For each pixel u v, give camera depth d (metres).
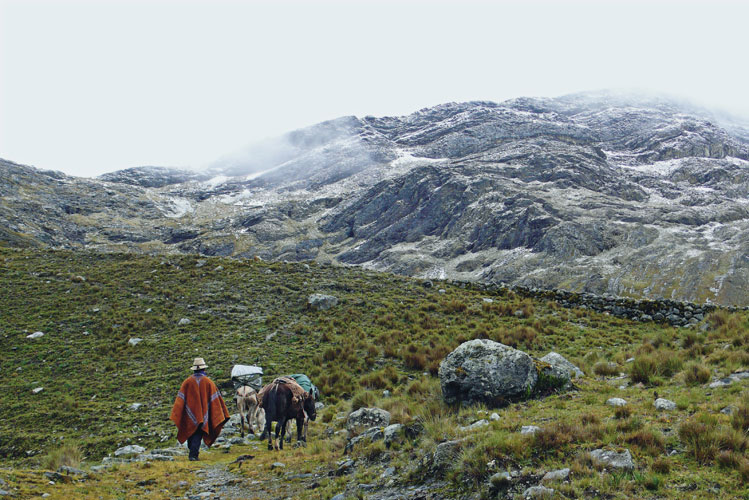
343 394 20.55
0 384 22.69
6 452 17.20
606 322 27.78
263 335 27.91
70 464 13.23
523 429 9.73
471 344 14.30
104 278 36.69
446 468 9.08
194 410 12.52
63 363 24.66
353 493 9.43
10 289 34.12
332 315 30.58
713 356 14.30
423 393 17.16
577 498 7.04
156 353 25.83
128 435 17.72
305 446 14.49
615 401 11.47
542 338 24.22
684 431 8.49
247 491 10.57
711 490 6.82
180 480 11.72
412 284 37.22
